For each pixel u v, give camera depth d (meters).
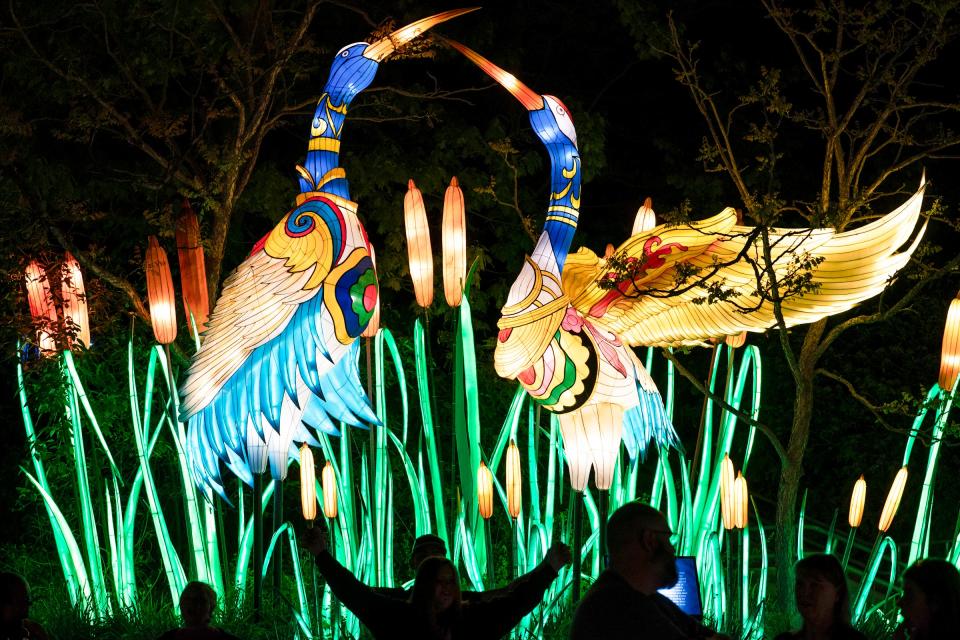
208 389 9.51
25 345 11.66
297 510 13.77
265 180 14.59
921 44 16.25
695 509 10.64
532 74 17.28
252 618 9.51
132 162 16.38
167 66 13.44
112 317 12.24
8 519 13.66
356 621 9.24
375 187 15.63
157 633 9.33
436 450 10.52
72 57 13.32
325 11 16.34
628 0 14.29
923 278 10.38
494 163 15.43
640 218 10.82
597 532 10.25
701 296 9.92
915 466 14.73
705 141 11.16
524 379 9.76
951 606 4.46
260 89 14.55
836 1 11.10
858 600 9.85
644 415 10.34
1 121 12.98
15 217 12.05
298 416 9.57
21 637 5.41
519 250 15.91
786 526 10.50
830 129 11.03
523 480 13.81
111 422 12.58
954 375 9.98
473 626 5.40
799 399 10.55
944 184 17.02
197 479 9.67
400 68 16.69
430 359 10.49
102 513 10.88
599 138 14.84
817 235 9.91
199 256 10.91
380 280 14.70
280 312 9.48
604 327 10.07
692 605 7.96
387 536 10.17
